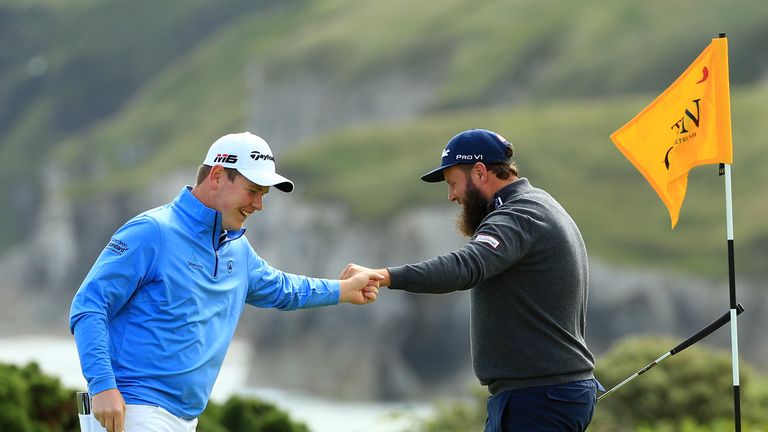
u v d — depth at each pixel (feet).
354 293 73.15
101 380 63.16
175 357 66.13
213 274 67.92
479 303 69.62
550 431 68.74
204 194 67.97
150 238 65.72
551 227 68.18
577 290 69.31
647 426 161.99
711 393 171.63
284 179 67.67
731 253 74.23
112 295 64.85
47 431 106.83
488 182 71.10
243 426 123.24
